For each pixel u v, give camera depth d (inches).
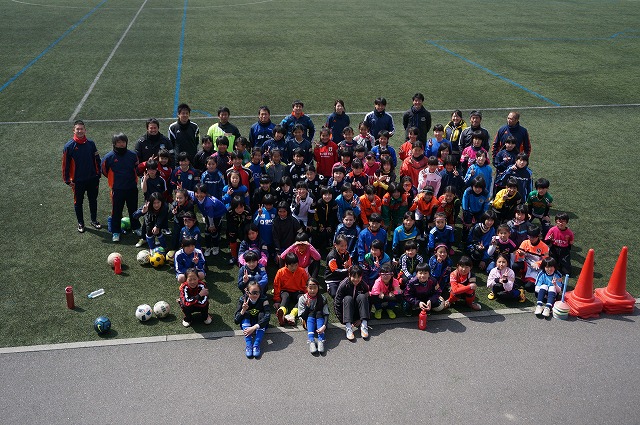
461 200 473.4
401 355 330.0
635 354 332.5
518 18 1341.0
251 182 457.1
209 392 299.3
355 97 799.1
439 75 903.7
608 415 288.2
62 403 291.1
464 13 1390.3
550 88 856.9
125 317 361.4
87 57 955.3
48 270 410.9
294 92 813.2
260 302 347.9
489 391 302.5
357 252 414.3
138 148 483.8
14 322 353.4
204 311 351.9
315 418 282.7
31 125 680.4
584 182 566.6
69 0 1467.8
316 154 494.3
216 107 754.2
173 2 1476.4
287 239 415.8
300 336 347.3
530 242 400.5
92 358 323.9
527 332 351.9
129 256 433.4
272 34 1139.9
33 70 879.1
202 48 1025.5
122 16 1285.7
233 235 424.2
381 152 478.0
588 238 465.1
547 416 287.3
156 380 307.6
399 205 459.5
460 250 453.7
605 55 1032.8
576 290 370.6
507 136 503.5
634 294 389.4
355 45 1068.5
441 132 503.2
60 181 550.6
